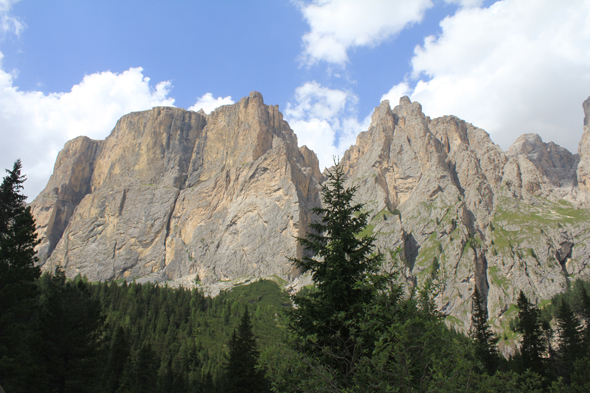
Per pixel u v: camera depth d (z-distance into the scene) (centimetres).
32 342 4591
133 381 6919
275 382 1991
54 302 5112
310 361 1881
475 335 7225
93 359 5147
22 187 5491
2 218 5169
